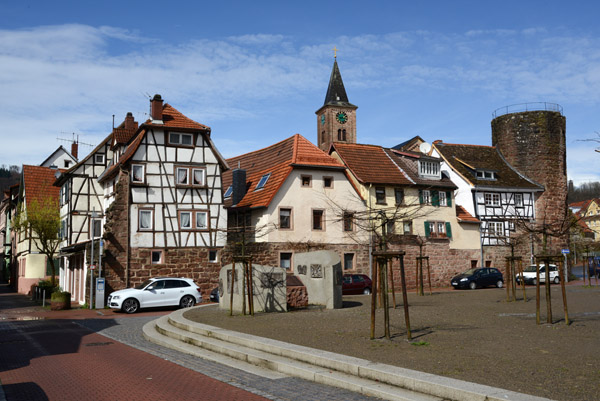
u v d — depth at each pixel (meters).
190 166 30.19
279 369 9.15
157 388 8.17
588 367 7.92
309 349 9.54
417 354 9.12
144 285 24.06
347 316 15.80
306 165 33.12
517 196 43.91
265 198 32.25
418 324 13.34
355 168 36.12
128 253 27.91
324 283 19.28
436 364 8.24
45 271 40.62
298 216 32.69
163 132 29.88
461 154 45.84
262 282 18.00
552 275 40.09
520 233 42.50
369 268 34.31
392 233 33.53
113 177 31.22
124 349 12.38
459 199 42.78
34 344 13.66
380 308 18.28
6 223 58.91
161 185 29.33
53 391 8.18
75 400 7.59
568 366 8.00
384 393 7.05
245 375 8.94
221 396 7.54
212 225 30.17
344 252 33.66
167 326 14.74
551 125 45.97
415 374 7.39
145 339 14.20
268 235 31.55
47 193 42.09
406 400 6.70
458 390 6.51
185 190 29.83
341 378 7.90
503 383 6.98
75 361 10.88
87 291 27.09
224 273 19.36
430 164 39.19
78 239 33.75
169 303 23.66
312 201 33.34
